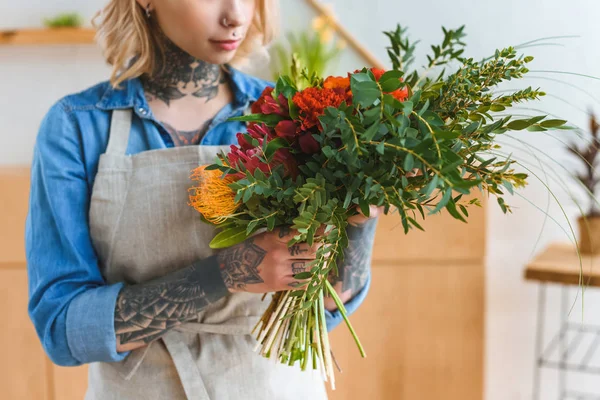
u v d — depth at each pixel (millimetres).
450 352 2117
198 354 1088
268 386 1099
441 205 678
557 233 2355
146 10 1104
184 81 1146
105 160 1079
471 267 2070
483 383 2135
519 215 2385
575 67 2316
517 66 834
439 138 706
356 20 2350
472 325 2102
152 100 1149
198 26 1035
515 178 817
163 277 1021
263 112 886
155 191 1069
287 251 941
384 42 2355
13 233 2037
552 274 1991
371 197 791
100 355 1012
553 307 2447
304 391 1154
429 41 2352
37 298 1046
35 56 2318
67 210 1062
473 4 2330
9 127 2354
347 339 2115
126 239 1074
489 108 854
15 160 2367
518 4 2320
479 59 2352
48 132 1091
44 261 1049
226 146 1104
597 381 2451
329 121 755
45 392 2113
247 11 1064
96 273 1078
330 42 2258
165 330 1013
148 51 1111
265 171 851
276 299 1009
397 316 2098
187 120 1159
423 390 2137
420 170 794
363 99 708
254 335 1107
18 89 2334
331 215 795
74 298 1024
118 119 1115
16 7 2285
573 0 2297
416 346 2113
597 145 2016
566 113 2301
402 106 711
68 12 2293
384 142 722
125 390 1091
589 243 2131
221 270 983
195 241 1078
